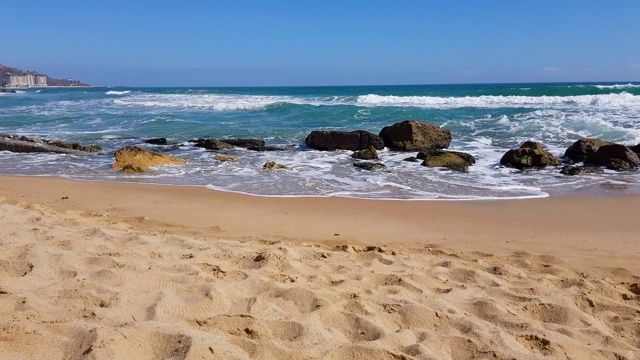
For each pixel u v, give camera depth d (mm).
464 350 3436
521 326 3891
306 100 35219
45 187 10336
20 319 3186
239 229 7176
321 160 14258
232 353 2977
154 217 7824
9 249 4754
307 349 3141
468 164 13242
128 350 2869
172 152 15789
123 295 3752
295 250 5676
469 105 29062
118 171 12680
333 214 8188
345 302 4027
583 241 6754
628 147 13438
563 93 36438
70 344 2898
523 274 5199
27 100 47438
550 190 10203
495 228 7438
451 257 5945
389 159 14398
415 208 8625
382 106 28391
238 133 20359
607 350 3592
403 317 3873
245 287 4258
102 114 28547
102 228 6121
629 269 5562
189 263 4824
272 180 11328
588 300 4520
